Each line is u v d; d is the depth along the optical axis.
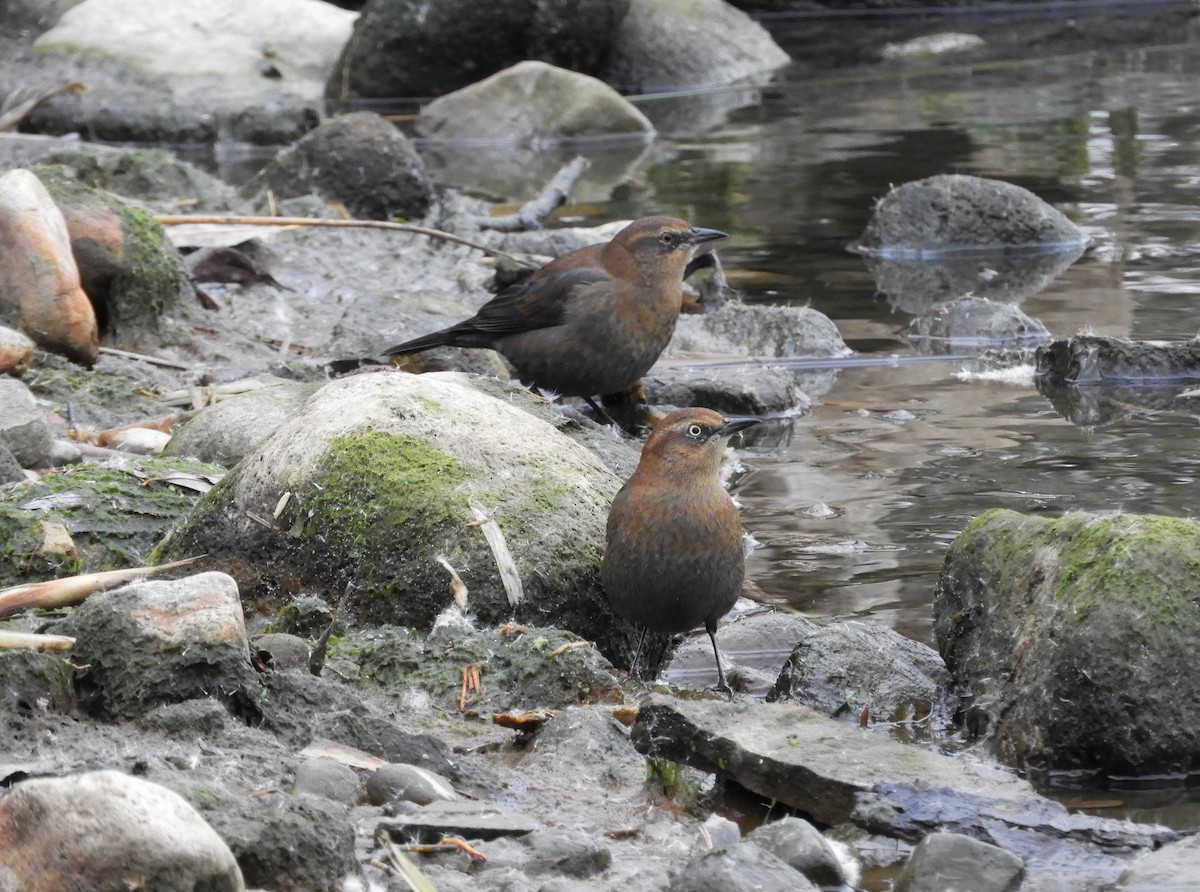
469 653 8.43
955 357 15.88
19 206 13.78
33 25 32.62
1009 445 12.90
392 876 6.04
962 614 8.57
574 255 13.78
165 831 5.19
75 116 28.12
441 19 30.88
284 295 17.23
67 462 11.38
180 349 14.84
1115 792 7.40
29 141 23.70
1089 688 7.48
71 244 14.55
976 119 27.64
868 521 11.21
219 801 5.98
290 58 31.58
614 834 6.74
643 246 13.41
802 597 9.93
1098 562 7.79
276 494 9.48
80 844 5.15
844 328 16.92
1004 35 36.91
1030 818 6.70
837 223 21.30
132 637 7.38
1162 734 7.43
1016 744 7.72
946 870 6.30
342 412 9.73
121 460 10.80
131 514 10.06
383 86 31.25
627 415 14.49
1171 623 7.50
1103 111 27.61
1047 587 8.05
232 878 5.30
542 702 8.23
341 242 19.58
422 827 6.38
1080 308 17.12
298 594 9.32
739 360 16.02
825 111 29.52
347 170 21.58
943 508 11.40
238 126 28.36
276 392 12.01
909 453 12.80
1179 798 7.32
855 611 9.70
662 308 13.55
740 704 7.60
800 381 15.30
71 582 8.49
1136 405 14.06
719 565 8.75
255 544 9.45
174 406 13.12
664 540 8.66
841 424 13.78
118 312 14.84
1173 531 7.79
